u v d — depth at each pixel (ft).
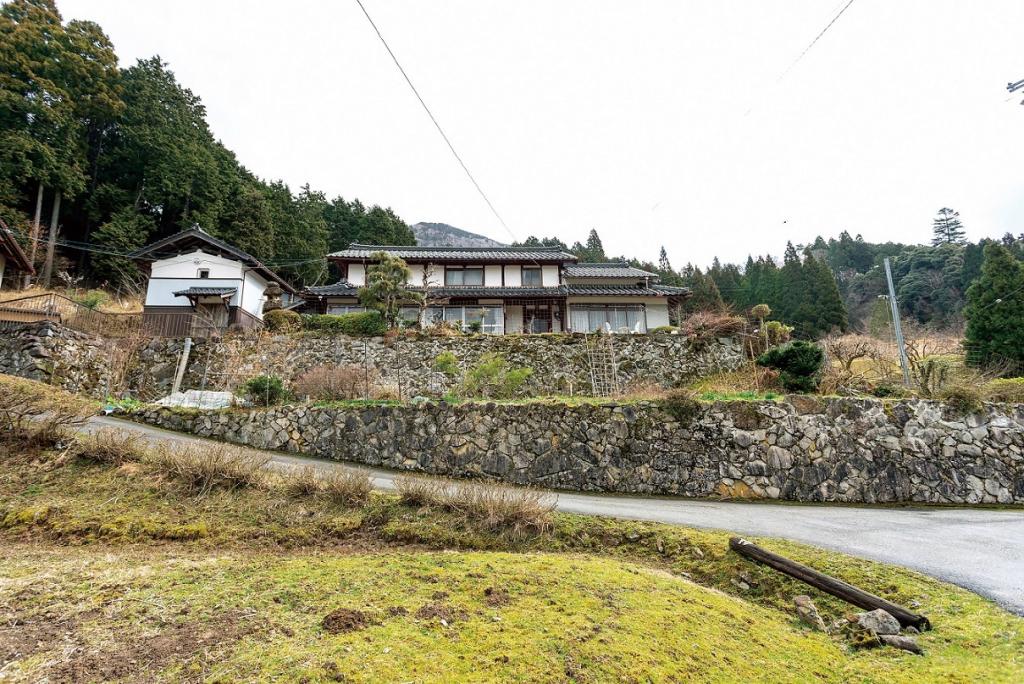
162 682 9.42
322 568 16.61
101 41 89.81
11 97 73.97
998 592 16.29
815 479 30.71
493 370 41.98
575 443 32.89
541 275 74.74
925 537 22.33
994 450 31.60
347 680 9.50
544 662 10.81
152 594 13.97
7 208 72.74
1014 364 55.11
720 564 19.21
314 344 52.37
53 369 42.27
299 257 112.16
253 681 9.37
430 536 21.13
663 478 31.53
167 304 60.49
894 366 50.93
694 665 11.43
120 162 91.81
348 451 34.42
